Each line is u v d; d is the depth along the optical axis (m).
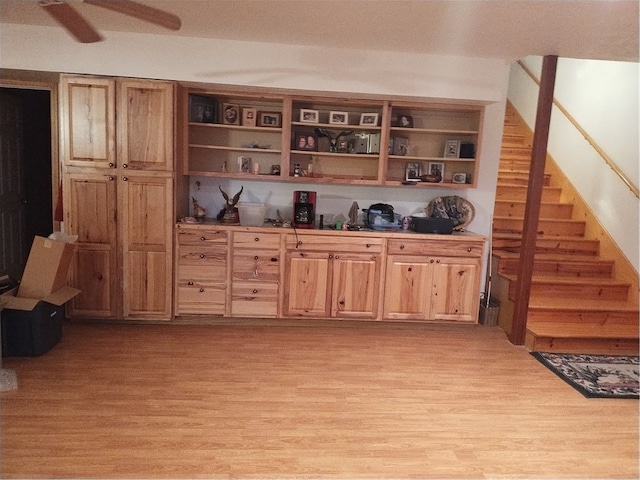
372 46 3.51
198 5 2.77
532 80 5.83
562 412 2.69
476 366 3.29
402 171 4.26
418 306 3.94
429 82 3.69
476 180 4.02
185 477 1.98
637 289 4.07
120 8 1.86
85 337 3.49
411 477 2.05
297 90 3.69
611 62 4.57
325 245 3.83
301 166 4.22
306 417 2.50
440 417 2.57
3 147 4.32
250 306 3.86
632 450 2.34
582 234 4.82
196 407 2.55
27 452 2.09
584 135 4.83
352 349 3.51
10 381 2.74
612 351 3.65
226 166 4.15
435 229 3.94
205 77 3.56
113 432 2.28
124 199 3.63
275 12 2.83
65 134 3.54
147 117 3.56
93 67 3.48
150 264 3.72
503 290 4.11
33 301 3.04
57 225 3.88
